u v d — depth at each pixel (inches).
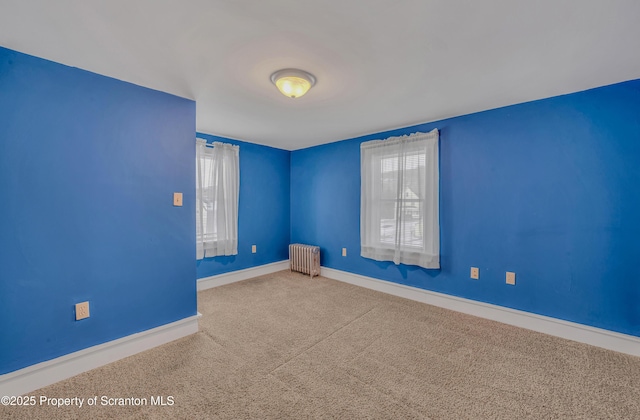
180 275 93.7
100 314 77.9
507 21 55.3
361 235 147.8
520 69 75.4
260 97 95.2
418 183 124.3
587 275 88.5
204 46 64.6
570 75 78.4
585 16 53.3
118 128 81.0
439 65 73.3
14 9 50.8
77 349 74.0
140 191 85.1
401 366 76.1
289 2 49.8
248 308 117.7
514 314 101.7
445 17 54.1
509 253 103.3
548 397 64.1
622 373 72.8
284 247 186.7
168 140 91.0
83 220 75.1
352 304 122.8
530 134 98.2
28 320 67.4
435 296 122.0
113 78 80.0
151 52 67.1
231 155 151.9
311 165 177.5
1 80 64.0
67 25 56.3
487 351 83.7
